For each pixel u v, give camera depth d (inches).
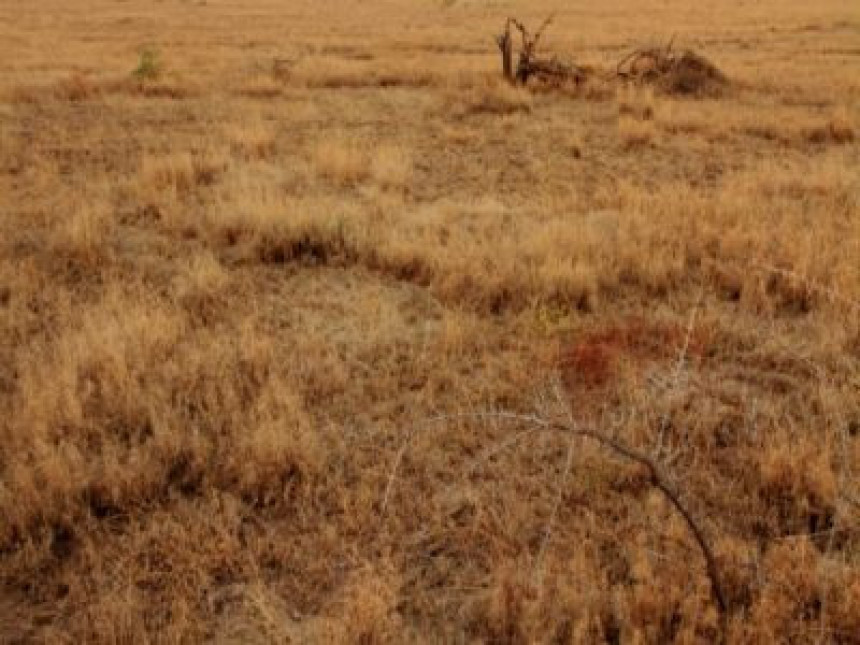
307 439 179.3
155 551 154.3
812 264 266.8
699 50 1004.6
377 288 281.1
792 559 144.6
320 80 737.6
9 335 240.7
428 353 229.5
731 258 291.0
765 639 124.3
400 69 769.6
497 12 1738.4
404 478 176.2
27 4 1872.5
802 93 681.0
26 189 391.2
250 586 147.1
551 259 276.5
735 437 190.2
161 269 296.0
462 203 369.7
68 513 159.9
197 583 146.4
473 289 267.4
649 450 177.6
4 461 176.4
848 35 1192.8
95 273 293.0
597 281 274.8
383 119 576.7
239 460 175.6
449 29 1336.1
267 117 583.5
